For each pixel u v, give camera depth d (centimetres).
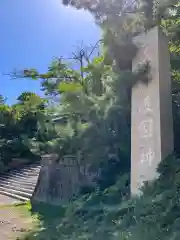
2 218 806
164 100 668
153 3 671
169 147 657
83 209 689
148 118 680
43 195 1083
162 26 729
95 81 927
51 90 1095
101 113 848
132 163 705
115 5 689
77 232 567
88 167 920
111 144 845
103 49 855
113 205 646
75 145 896
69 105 913
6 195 1317
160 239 434
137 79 709
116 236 488
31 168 1795
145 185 617
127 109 813
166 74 687
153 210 514
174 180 563
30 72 1116
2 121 2122
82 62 1069
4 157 1956
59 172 1042
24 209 952
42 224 694
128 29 714
